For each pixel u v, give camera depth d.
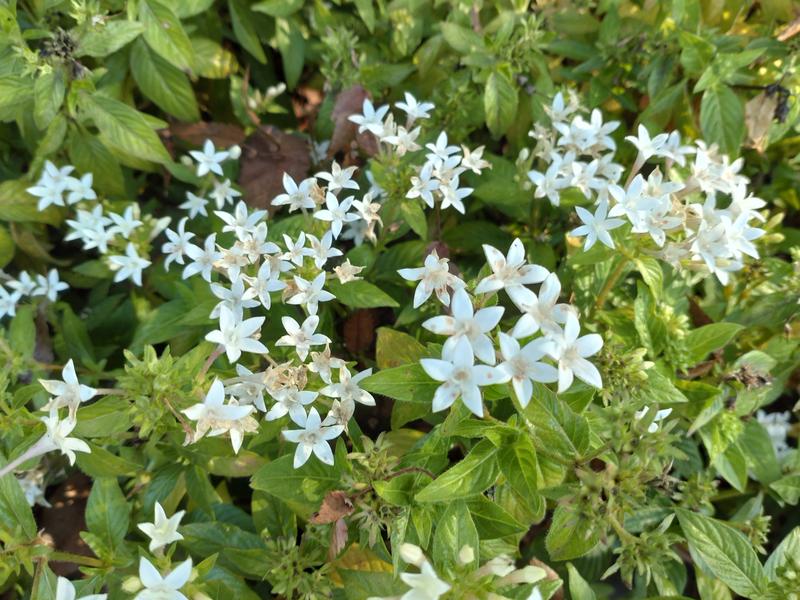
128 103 0.29
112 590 0.19
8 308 0.25
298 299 0.18
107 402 0.18
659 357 0.22
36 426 0.19
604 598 0.23
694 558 0.20
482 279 0.17
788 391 0.27
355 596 0.17
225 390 0.18
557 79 0.30
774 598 0.18
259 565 0.19
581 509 0.15
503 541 0.19
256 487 0.18
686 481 0.24
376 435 0.24
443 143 0.22
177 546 0.22
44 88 0.22
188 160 0.27
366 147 0.26
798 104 0.26
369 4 0.29
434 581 0.13
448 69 0.29
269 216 0.27
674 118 0.28
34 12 0.26
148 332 0.23
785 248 0.28
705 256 0.19
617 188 0.18
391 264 0.24
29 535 0.18
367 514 0.17
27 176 0.26
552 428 0.16
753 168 0.30
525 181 0.24
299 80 0.34
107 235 0.24
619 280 0.24
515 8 0.28
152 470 0.23
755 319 0.24
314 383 0.19
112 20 0.25
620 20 0.28
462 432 0.16
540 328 0.14
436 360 0.14
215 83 0.32
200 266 0.20
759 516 0.22
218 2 0.33
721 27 0.29
